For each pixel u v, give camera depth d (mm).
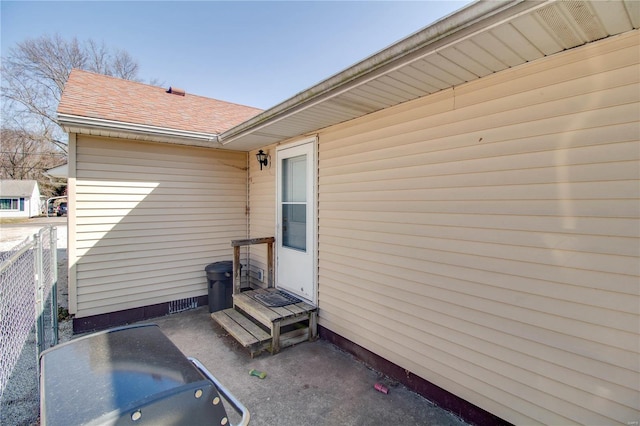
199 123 5035
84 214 4078
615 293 1693
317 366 3184
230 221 5355
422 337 2676
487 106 2209
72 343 1641
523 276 2051
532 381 2018
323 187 3760
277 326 3449
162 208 4684
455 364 2438
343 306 3498
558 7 1397
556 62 1882
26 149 23203
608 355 1720
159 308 4672
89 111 3939
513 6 1423
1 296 1993
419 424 2346
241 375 3018
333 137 3600
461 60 1955
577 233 1820
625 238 1657
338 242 3559
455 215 2420
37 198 31391
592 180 1763
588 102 1768
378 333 3086
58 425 1037
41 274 2922
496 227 2178
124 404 1154
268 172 4902
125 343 1666
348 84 2398
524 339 2053
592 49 1748
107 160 4230
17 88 18000
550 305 1934
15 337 2389
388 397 2674
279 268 4602
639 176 1611
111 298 4285
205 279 5113
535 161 1979
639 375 1621
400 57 1946
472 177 2305
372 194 3125
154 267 4629
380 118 3023
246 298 4117
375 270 3107
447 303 2484
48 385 1266
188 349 3570
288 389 2791
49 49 18188
